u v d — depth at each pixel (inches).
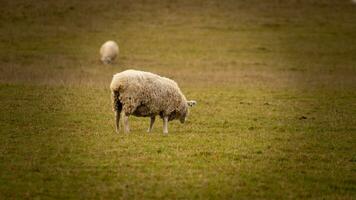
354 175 2401.6
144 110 2933.1
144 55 7263.8
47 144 2691.9
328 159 2652.6
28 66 6176.2
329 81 5856.3
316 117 3814.0
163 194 2064.5
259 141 2979.8
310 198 2097.7
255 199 2062.0
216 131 3240.7
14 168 2279.8
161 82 2952.8
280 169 2442.2
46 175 2218.3
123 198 2006.6
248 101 4490.7
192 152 2637.8
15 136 2851.9
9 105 3794.3
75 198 1996.8
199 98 4576.8
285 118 3750.0
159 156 2532.0
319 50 7854.3
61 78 5433.1
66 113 3597.4
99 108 3846.0
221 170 2375.7
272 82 5708.7
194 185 2169.0
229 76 6082.7
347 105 4389.8
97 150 2605.8
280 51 7746.1
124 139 2827.3
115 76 2866.6
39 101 4015.8
